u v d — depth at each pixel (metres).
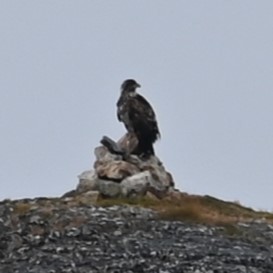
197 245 38.62
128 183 43.69
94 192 43.69
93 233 39.31
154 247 38.22
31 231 39.78
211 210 43.91
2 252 38.88
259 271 37.16
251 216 43.75
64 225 39.91
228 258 37.72
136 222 40.38
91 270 36.78
